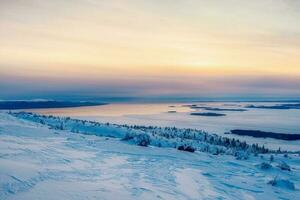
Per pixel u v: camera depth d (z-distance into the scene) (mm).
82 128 77938
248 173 19688
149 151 25953
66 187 9195
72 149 20656
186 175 15883
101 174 12820
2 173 9297
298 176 20797
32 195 7801
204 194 12055
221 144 84375
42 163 12820
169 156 24078
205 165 21219
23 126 35000
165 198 10234
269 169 22359
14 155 13594
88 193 8938
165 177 14414
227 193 12945
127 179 12570
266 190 14555
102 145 26547
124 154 22188
